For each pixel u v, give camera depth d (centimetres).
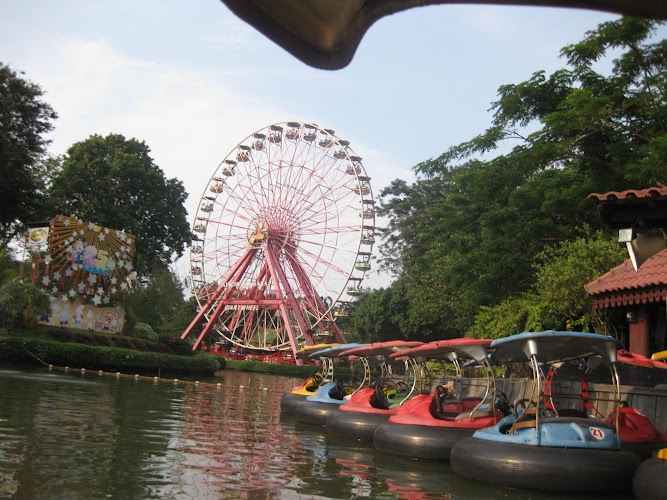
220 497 734
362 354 1672
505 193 2309
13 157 3788
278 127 5828
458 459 916
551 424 866
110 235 4072
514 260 2177
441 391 1242
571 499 791
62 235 3728
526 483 820
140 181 5569
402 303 4781
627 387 1126
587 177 2150
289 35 173
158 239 5812
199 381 3419
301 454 1114
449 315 3625
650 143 1686
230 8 163
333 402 1681
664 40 1862
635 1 155
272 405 2228
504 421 952
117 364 3347
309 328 5781
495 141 2295
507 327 1959
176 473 852
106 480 773
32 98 3897
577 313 1836
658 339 1406
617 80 2050
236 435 1322
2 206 3988
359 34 176
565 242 1927
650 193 905
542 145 2086
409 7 167
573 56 2064
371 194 5422
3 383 2025
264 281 6016
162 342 4291
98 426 1248
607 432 861
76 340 3431
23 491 691
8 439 998
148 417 1498
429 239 4291
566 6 158
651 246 920
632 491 815
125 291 4194
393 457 1115
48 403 1566
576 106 1920
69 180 5266
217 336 7094
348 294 5378
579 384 1276
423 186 5653
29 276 4144
